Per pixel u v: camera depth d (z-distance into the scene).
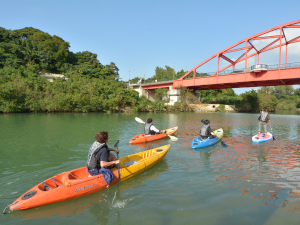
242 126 16.52
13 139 9.68
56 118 21.45
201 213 3.51
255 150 7.85
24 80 33.09
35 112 31.00
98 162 4.43
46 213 3.51
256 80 34.53
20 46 51.75
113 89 45.41
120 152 7.50
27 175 5.10
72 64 64.56
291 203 3.83
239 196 4.11
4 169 5.54
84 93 37.12
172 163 6.23
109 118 22.78
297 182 4.79
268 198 4.03
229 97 58.28
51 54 60.41
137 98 45.59
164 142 9.26
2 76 32.69
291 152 7.55
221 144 8.70
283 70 31.09
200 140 8.59
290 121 22.05
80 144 8.66
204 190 4.38
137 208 3.67
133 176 5.14
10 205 3.49
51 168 5.63
